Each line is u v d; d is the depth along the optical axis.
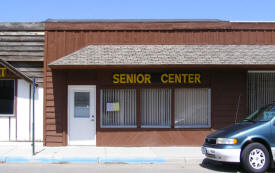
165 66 12.33
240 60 12.41
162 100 13.38
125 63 12.14
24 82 13.52
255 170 8.98
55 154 11.49
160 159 10.89
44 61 13.19
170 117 13.30
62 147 12.81
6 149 12.31
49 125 13.05
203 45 13.35
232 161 9.05
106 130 13.05
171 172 9.45
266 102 13.56
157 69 13.16
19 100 13.52
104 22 13.32
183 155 11.40
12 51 13.39
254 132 9.15
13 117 13.51
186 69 13.19
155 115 13.33
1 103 13.57
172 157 11.07
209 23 13.49
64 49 13.23
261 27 13.57
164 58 12.44
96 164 10.65
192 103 13.41
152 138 13.12
